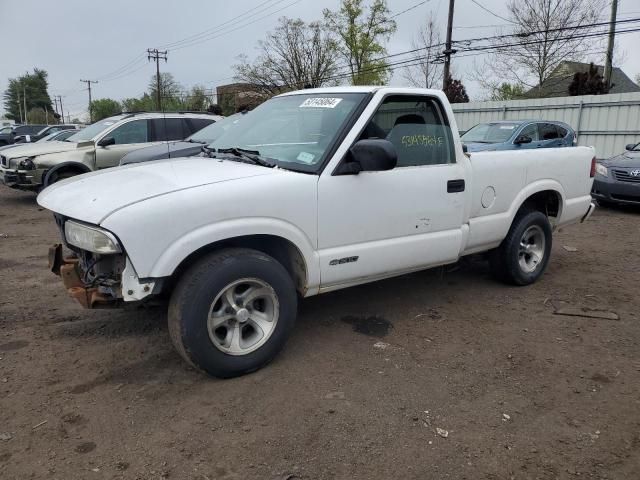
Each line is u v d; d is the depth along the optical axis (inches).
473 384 134.9
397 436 112.7
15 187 414.0
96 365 142.3
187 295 123.3
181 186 126.3
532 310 187.3
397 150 159.2
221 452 106.7
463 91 1069.1
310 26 1699.1
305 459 105.0
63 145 421.4
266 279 133.9
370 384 133.6
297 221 136.7
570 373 141.6
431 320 176.4
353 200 146.3
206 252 131.5
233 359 131.9
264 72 1732.3
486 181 182.9
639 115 631.8
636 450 109.3
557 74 1338.6
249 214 128.6
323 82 1711.4
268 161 147.2
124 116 433.4
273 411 121.0
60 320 174.2
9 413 119.2
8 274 227.8
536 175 202.4
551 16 1285.7
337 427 115.3
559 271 237.9
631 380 138.0
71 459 104.0
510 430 115.6
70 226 126.2
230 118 333.1
